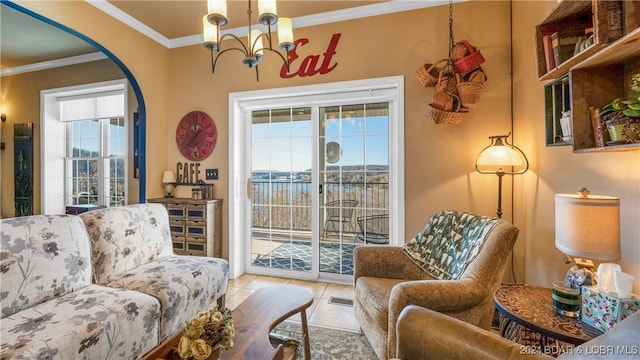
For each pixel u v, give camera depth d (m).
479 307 1.63
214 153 3.50
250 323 1.47
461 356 1.03
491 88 2.63
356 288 2.16
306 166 3.37
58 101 4.43
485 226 1.86
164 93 3.62
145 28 3.32
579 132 1.36
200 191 3.37
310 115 3.35
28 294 1.56
